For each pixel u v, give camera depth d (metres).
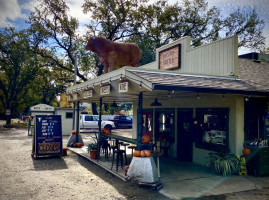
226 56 9.06
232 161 7.77
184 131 10.29
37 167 8.74
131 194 5.91
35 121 10.49
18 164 9.20
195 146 9.70
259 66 11.91
